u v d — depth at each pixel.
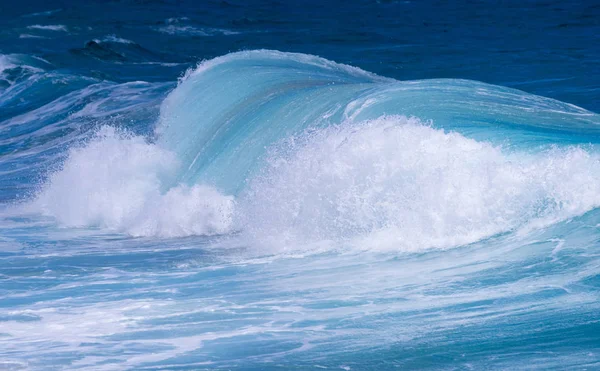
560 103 37.75
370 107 37.03
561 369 16.55
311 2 162.88
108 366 18.50
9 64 96.19
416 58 90.94
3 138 64.94
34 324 22.14
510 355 17.58
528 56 87.44
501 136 29.88
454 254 26.22
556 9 137.62
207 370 17.95
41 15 152.25
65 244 35.50
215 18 143.00
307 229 30.62
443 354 18.00
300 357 18.44
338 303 22.58
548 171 27.11
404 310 21.42
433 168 28.27
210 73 55.47
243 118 44.38
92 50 104.94
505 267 24.25
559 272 23.09
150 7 158.00
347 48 104.56
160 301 24.05
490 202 27.17
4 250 34.34
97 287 26.59
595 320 19.09
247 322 21.33
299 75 52.31
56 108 70.94
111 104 68.06
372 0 161.88
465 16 134.88
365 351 18.55
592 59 82.56
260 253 30.17
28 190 49.12
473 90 38.75
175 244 34.06
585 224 25.81
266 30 128.25
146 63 101.88
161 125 52.25
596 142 28.72
